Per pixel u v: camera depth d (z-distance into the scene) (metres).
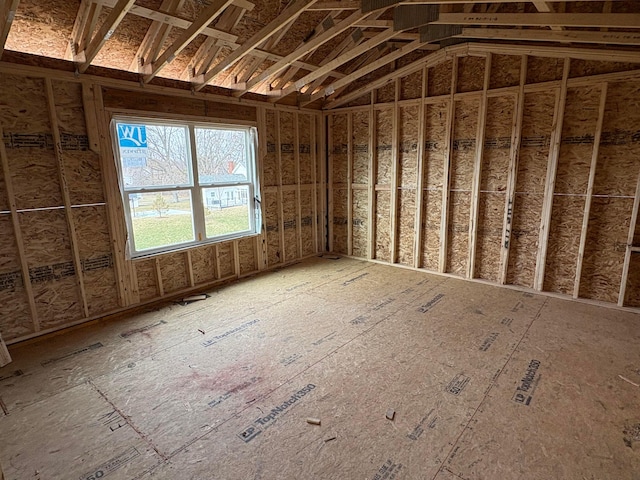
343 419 2.25
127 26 3.42
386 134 5.43
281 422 2.24
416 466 1.89
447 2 2.95
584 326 3.48
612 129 3.71
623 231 3.80
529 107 4.17
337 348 3.12
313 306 4.06
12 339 3.24
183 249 4.41
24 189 3.20
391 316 3.77
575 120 3.89
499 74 4.31
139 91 3.80
